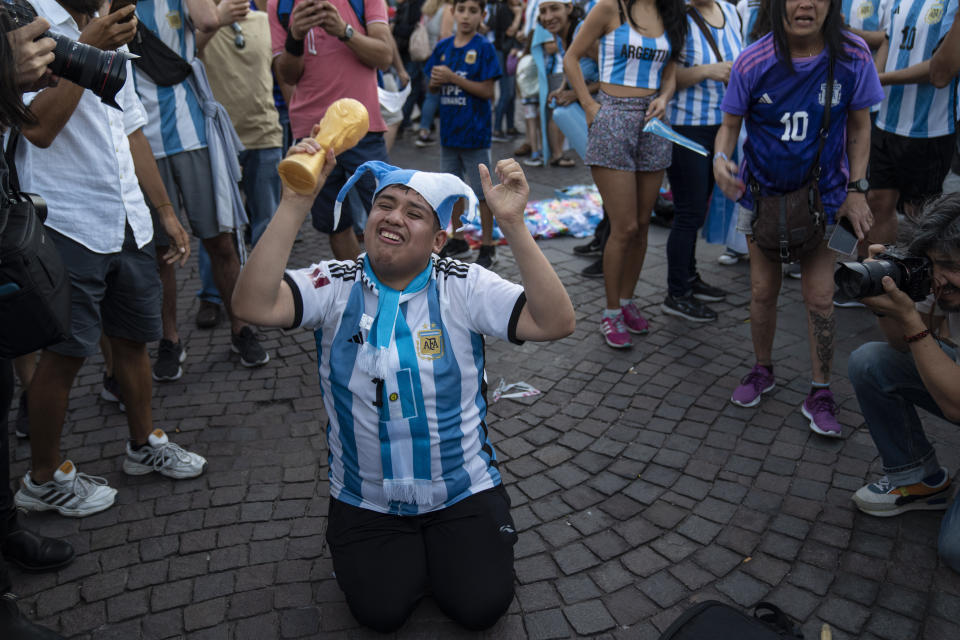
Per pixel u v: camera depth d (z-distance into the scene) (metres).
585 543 2.53
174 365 3.70
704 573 2.38
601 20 3.57
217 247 3.66
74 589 2.36
